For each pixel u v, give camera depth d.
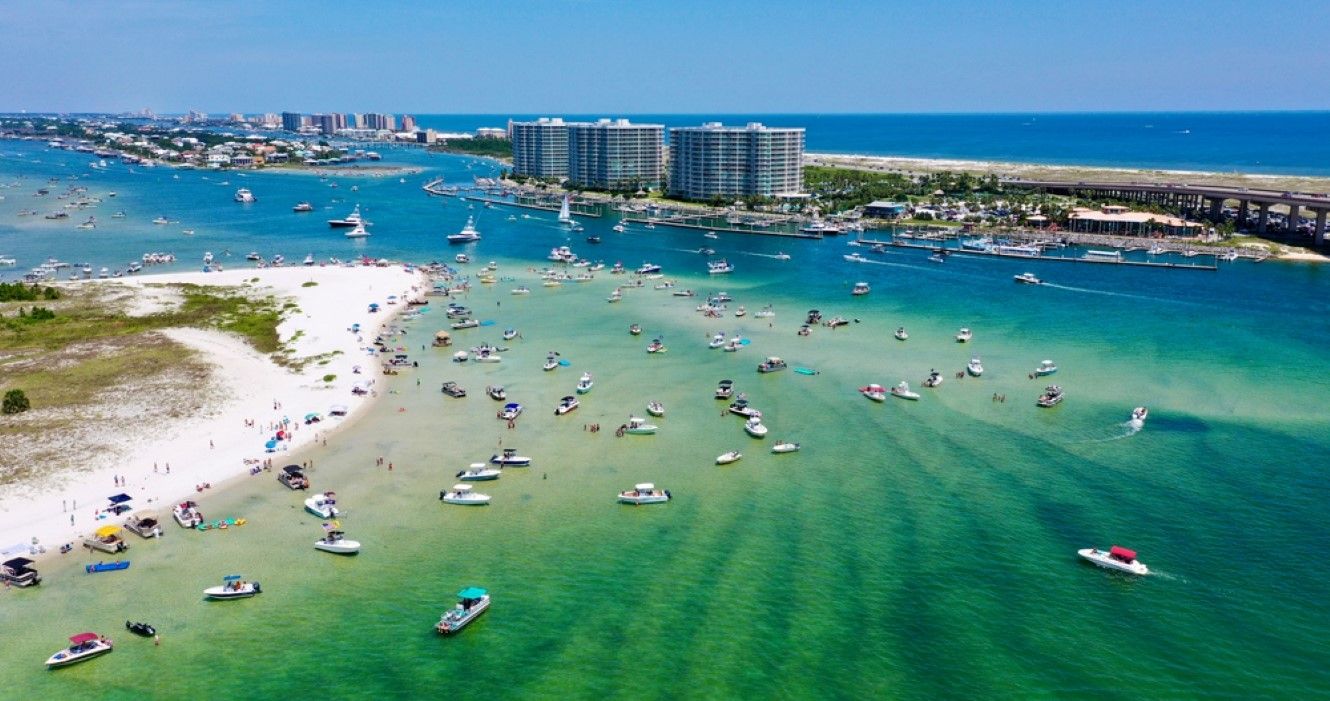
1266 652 81.50
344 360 170.25
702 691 77.19
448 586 93.50
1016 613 87.75
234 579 92.06
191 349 173.75
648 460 125.44
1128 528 103.81
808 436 133.50
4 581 94.00
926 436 132.88
